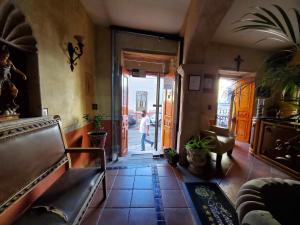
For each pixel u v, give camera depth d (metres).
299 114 0.99
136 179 2.21
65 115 1.85
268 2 2.07
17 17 1.11
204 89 2.94
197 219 1.50
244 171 2.59
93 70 2.90
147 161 2.97
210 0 1.75
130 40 3.08
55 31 1.60
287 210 0.78
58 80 1.68
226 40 3.33
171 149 3.01
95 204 1.67
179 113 3.14
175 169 2.58
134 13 2.50
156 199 1.79
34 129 1.18
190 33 2.35
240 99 4.47
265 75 1.08
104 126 3.15
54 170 1.32
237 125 4.61
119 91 3.21
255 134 3.30
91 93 2.81
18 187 0.94
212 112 3.14
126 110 3.58
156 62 3.89
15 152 0.97
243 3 2.10
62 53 1.75
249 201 0.69
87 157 2.54
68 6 1.87
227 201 1.78
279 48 3.57
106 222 1.45
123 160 3.04
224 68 3.56
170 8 2.34
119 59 3.11
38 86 1.35
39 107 1.37
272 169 2.67
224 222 1.47
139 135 6.04
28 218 0.87
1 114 1.06
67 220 0.88
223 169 2.64
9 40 1.08
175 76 3.31
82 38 1.93
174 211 1.61
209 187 2.07
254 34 2.97
